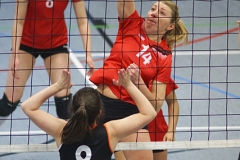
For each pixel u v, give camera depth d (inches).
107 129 280.7
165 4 361.4
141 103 290.4
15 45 417.7
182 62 631.8
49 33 449.1
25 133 480.7
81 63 618.8
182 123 506.6
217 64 628.7
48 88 291.7
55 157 449.1
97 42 671.1
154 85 344.8
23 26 439.2
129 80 291.4
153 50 349.1
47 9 444.1
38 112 286.2
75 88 561.3
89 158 274.5
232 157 450.9
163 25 356.5
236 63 630.5
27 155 450.9
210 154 456.1
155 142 334.0
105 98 342.0
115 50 351.6
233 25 718.5
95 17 735.1
